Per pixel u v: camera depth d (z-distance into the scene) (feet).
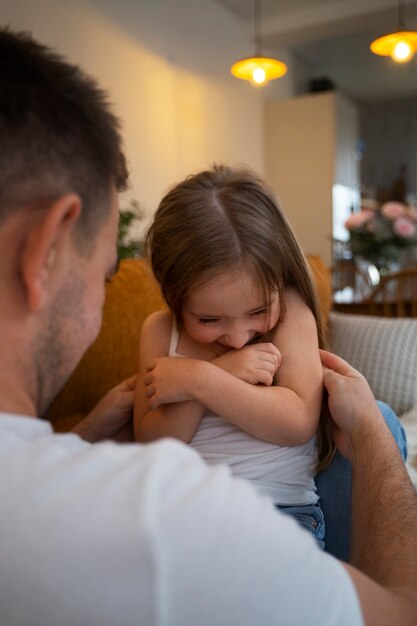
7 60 1.34
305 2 16.33
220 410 2.72
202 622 1.06
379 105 27.12
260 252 2.91
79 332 1.49
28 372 1.41
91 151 1.42
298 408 2.81
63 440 1.35
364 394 2.76
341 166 19.34
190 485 1.15
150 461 1.18
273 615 1.13
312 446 3.23
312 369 2.97
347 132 19.92
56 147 1.32
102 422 3.27
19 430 1.31
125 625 1.01
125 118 12.28
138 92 12.69
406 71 23.03
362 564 1.89
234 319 2.93
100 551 1.02
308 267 3.36
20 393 1.41
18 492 1.11
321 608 1.21
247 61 13.23
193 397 2.75
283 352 3.08
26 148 1.28
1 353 1.35
